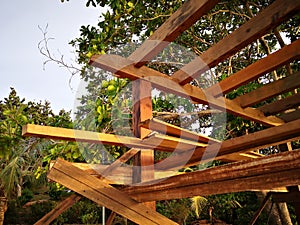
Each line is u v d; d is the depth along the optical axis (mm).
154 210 2125
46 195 15266
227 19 4676
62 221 10578
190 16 1467
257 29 1553
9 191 9852
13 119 2756
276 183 1247
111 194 1990
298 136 1947
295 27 4531
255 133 1913
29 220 12375
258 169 1304
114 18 3195
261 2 4297
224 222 8391
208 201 8062
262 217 7066
